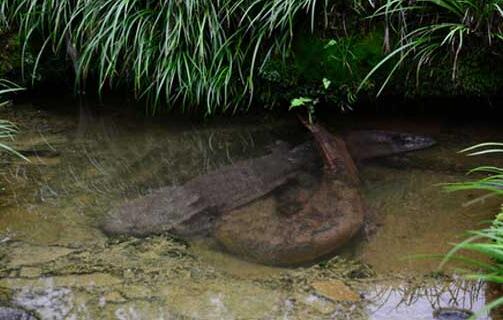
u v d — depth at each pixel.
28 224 3.73
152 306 3.05
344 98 4.94
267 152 4.61
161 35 4.89
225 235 3.59
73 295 3.12
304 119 4.90
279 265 3.38
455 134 4.69
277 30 4.77
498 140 4.59
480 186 3.31
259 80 5.00
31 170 4.36
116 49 4.84
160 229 3.70
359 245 3.52
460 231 3.60
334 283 3.21
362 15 4.62
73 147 4.70
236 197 4.01
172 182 4.25
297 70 4.86
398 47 4.62
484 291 3.08
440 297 3.06
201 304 3.07
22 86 5.39
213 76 4.87
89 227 3.72
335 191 3.97
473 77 4.69
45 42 5.14
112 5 4.93
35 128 4.96
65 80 5.54
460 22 4.45
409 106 4.98
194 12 4.78
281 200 3.95
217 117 5.09
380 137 4.65
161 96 5.27
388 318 2.93
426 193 4.02
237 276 3.29
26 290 3.14
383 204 3.92
